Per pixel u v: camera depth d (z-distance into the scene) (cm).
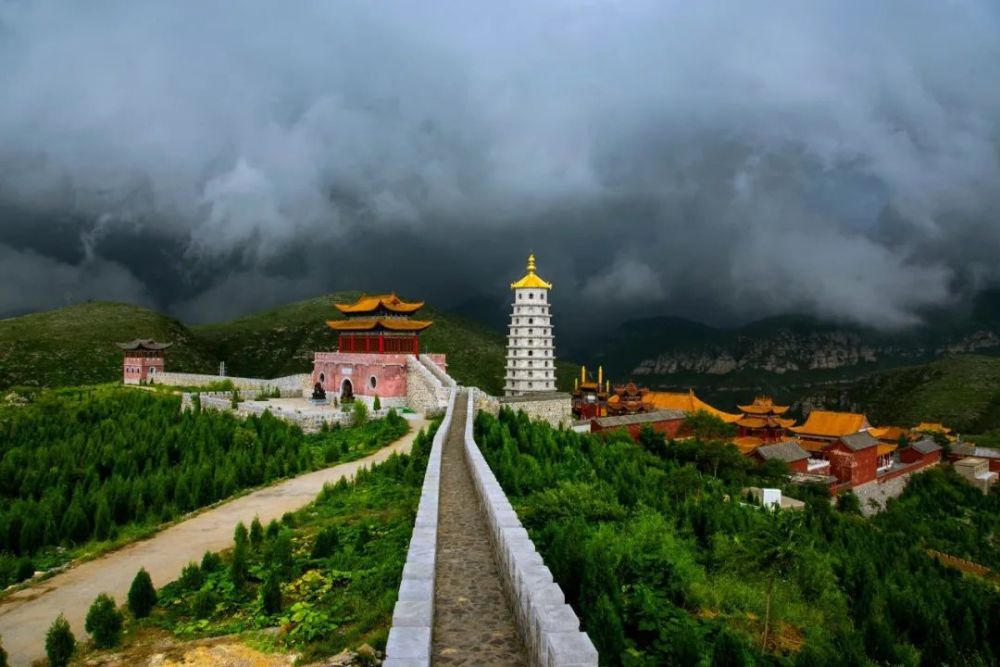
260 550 3048
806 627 3100
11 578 3191
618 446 7144
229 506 4184
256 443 5653
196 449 5612
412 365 8575
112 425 6275
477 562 2030
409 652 1198
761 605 3119
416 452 4584
